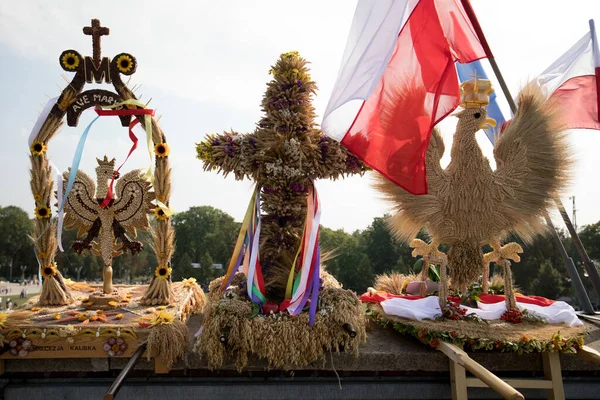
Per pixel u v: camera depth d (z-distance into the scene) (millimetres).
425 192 3299
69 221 3938
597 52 4875
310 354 3174
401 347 3512
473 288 4195
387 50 3396
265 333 3129
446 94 3266
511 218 3674
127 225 3955
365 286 21875
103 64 3848
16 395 3262
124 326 3197
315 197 3736
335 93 3475
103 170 3934
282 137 3650
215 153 3633
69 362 3295
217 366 3207
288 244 3832
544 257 23406
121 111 3822
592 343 3812
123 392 3309
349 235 29328
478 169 3586
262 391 3338
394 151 3355
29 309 3684
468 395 3500
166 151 3896
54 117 3832
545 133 3686
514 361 3486
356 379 3441
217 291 3715
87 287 4586
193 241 30953
